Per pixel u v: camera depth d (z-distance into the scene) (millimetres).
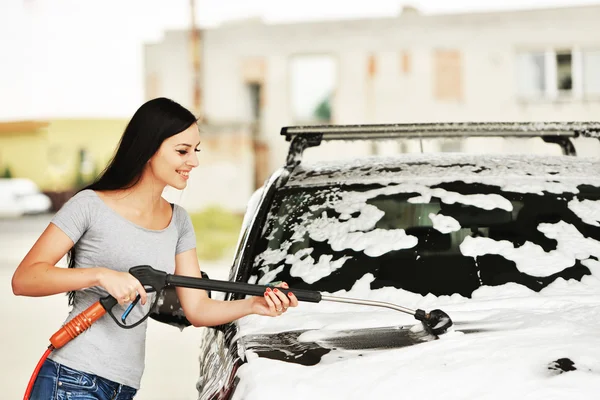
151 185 3191
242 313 3258
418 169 4156
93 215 3111
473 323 3076
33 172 41375
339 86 28109
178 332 9938
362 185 4016
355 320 3205
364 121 28016
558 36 26609
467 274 3500
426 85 27516
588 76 26578
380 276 3545
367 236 3721
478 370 2658
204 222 23406
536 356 2723
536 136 4445
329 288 3545
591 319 3066
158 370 7879
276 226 3900
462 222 3721
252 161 28547
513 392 2541
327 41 28141
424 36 27438
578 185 3922
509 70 26969
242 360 2945
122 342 3135
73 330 3021
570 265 3502
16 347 9109
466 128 4340
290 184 4125
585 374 2602
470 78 27250
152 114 3109
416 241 3666
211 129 28484
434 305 3348
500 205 3787
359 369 2742
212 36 29000
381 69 27812
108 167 3178
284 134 4332
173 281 3008
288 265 3674
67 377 3053
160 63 29578
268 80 28734
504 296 3377
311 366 2799
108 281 2934
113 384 3135
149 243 3174
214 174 28562
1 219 33281
